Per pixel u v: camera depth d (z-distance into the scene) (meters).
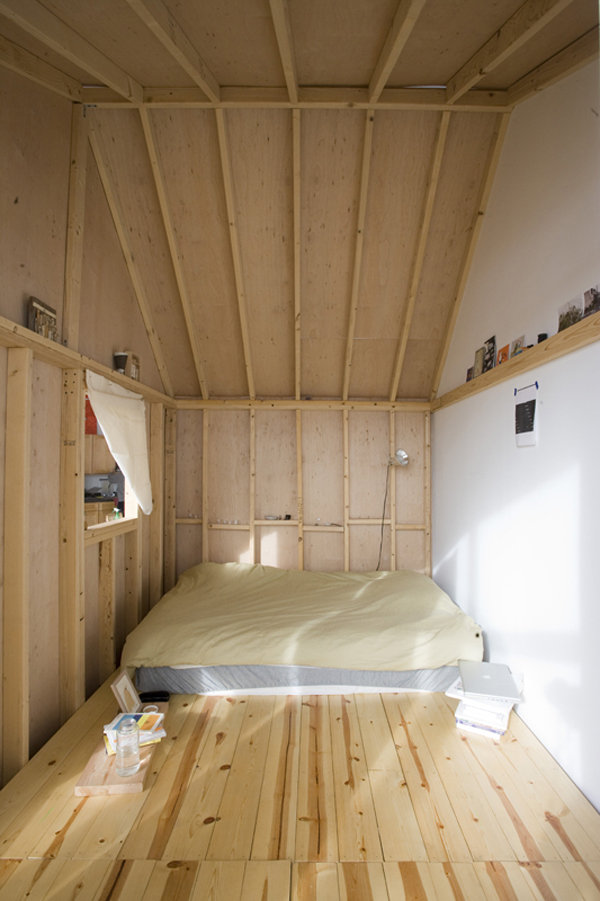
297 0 2.09
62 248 2.66
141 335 3.92
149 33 2.25
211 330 4.11
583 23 2.09
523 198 2.77
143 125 2.92
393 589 3.82
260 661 2.87
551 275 2.46
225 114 2.91
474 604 3.45
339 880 1.61
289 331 4.09
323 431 4.68
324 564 4.68
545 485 2.41
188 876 1.62
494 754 2.31
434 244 3.54
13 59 2.18
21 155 2.29
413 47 2.44
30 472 2.37
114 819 1.87
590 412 2.03
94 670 3.11
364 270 3.66
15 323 2.06
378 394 4.64
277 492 4.69
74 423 2.68
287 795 2.02
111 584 3.23
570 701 2.16
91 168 2.99
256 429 4.67
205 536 4.62
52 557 2.58
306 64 2.58
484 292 3.33
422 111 2.92
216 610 3.39
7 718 2.18
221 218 3.38
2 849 1.72
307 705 2.76
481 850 1.73
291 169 3.14
